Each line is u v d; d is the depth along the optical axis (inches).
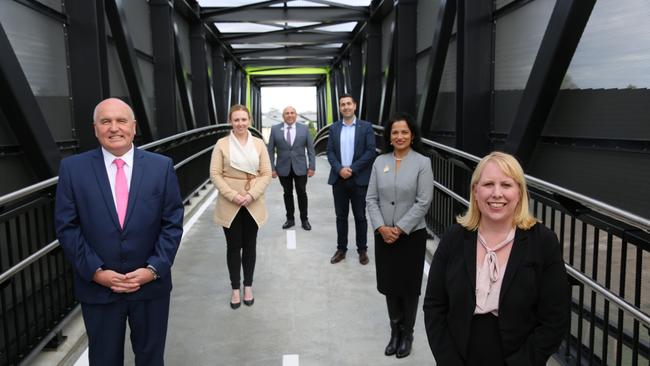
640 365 121.7
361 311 155.3
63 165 88.1
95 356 90.9
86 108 198.1
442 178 214.5
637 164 115.0
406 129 121.4
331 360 125.4
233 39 558.9
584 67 133.7
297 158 251.8
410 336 127.0
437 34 245.1
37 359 122.9
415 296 123.4
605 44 124.7
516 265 64.5
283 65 788.6
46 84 176.9
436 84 266.7
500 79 193.2
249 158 151.6
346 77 671.1
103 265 87.3
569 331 114.7
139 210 88.7
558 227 144.2
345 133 195.5
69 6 193.8
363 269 194.4
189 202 306.0
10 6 154.5
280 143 251.4
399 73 323.9
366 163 191.6
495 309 65.1
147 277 88.6
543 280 64.4
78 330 137.8
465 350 66.6
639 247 86.0
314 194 365.1
